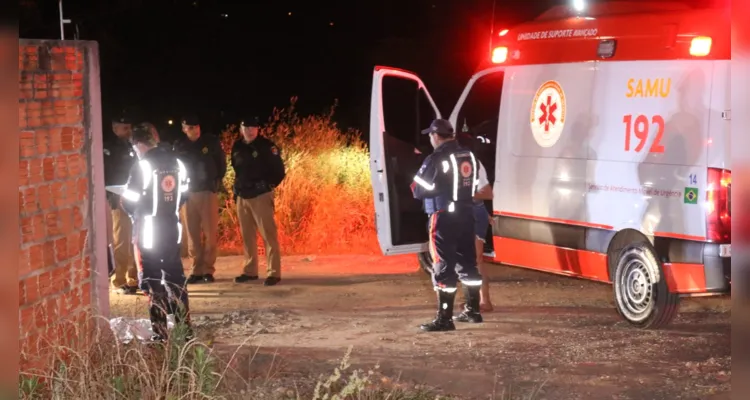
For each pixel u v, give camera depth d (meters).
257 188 9.96
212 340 6.91
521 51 8.94
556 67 8.48
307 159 14.80
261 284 10.17
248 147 9.99
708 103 7.21
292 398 5.55
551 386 6.14
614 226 7.87
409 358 6.87
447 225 7.75
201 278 10.34
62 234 5.53
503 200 8.98
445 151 7.73
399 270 10.98
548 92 8.52
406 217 9.17
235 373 5.57
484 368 6.59
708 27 7.26
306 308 8.86
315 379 6.11
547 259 8.59
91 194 5.83
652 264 7.59
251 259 10.30
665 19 7.55
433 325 7.80
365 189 14.86
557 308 8.72
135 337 5.37
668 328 7.81
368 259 11.81
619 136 7.86
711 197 7.12
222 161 10.33
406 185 9.23
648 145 7.61
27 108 5.21
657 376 6.36
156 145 6.80
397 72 9.05
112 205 9.44
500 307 8.82
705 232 7.17
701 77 7.27
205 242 10.30
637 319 7.80
